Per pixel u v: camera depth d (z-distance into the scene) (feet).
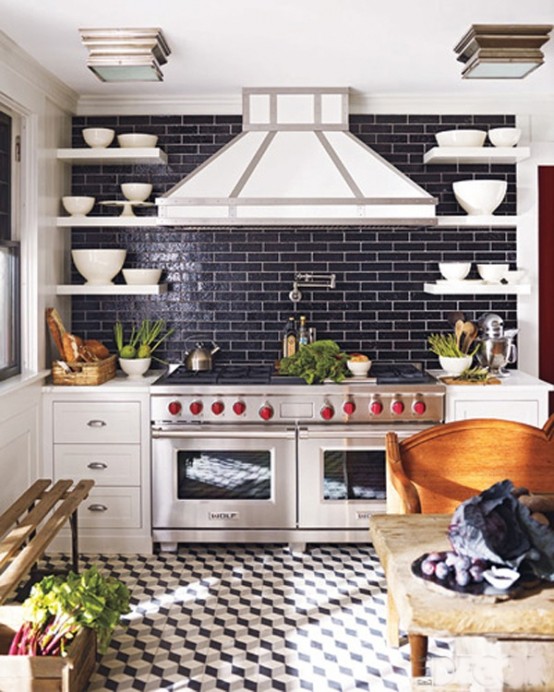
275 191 14.99
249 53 13.53
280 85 15.62
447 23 12.07
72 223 15.88
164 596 12.91
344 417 14.67
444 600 6.51
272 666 10.61
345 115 15.75
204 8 11.34
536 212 16.98
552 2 11.16
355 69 14.56
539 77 15.20
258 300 17.06
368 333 17.07
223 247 17.04
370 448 14.62
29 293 14.76
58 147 16.05
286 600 12.73
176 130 16.87
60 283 16.37
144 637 11.43
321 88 15.72
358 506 14.75
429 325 17.10
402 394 14.70
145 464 14.89
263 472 14.76
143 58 12.44
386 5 11.24
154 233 17.04
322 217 14.93
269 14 11.59
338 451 14.69
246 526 14.82
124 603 10.37
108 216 16.98
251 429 14.66
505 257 17.10
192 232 17.06
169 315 17.11
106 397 14.85
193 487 14.85
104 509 14.93
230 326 17.10
